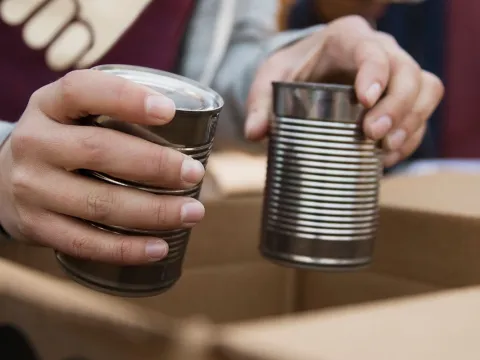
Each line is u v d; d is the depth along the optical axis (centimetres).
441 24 137
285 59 72
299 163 47
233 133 91
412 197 62
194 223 38
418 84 55
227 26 95
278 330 24
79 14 84
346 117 46
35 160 39
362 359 23
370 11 127
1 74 81
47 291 28
